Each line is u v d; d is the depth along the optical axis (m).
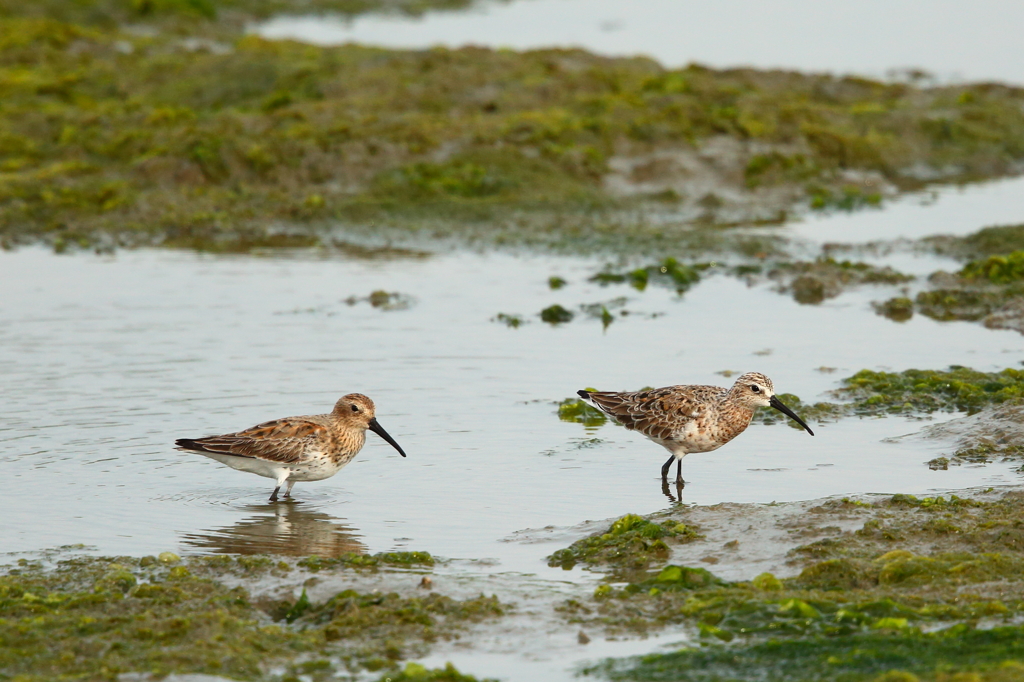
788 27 49.09
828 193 29.28
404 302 21.38
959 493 12.44
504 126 30.95
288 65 35.72
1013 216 27.50
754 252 24.72
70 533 11.91
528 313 20.77
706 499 12.87
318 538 11.92
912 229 26.50
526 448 14.59
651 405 13.91
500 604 9.85
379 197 28.14
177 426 15.03
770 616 9.25
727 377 17.12
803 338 19.25
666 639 9.15
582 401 16.02
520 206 27.67
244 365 17.58
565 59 37.97
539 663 8.82
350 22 51.25
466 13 53.78
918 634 8.65
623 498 12.97
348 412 13.56
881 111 34.12
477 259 24.73
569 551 11.21
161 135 29.91
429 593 10.05
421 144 29.88
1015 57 43.41
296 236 26.38
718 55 44.09
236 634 9.15
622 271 23.69
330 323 19.95
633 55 40.16
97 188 27.84
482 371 17.52
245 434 13.21
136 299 21.27
